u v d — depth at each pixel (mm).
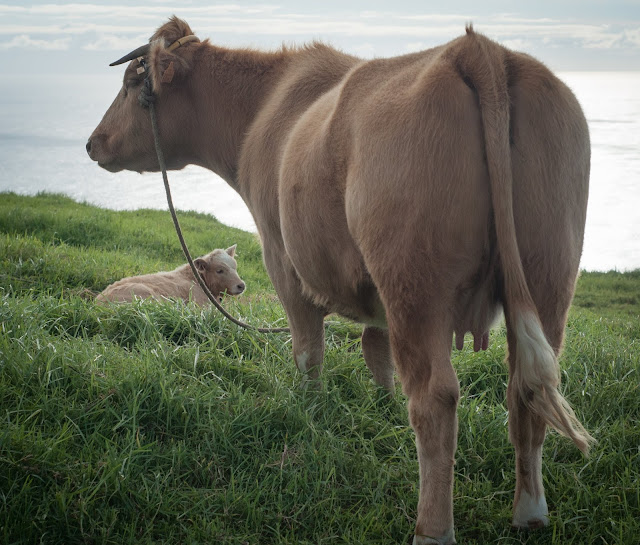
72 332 5176
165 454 3627
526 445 3146
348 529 3273
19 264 6891
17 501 3115
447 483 2893
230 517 3307
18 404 3756
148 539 3068
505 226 2725
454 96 2773
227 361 4645
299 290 4121
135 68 4723
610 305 13172
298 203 3543
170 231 12867
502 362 5062
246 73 4516
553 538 3121
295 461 3732
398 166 2852
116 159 4895
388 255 2895
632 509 3422
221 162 4695
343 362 4820
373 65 3330
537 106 2818
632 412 4434
